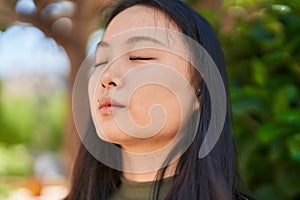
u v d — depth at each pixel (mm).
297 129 1514
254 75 1641
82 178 1161
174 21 1020
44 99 4559
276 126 1517
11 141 4434
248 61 1764
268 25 1673
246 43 1756
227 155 1069
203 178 1001
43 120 4559
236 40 1773
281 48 1644
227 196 1002
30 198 2896
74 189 1174
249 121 1659
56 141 4535
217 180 1004
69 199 1181
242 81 1761
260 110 1635
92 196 1118
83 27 1906
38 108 4566
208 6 1871
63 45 1918
